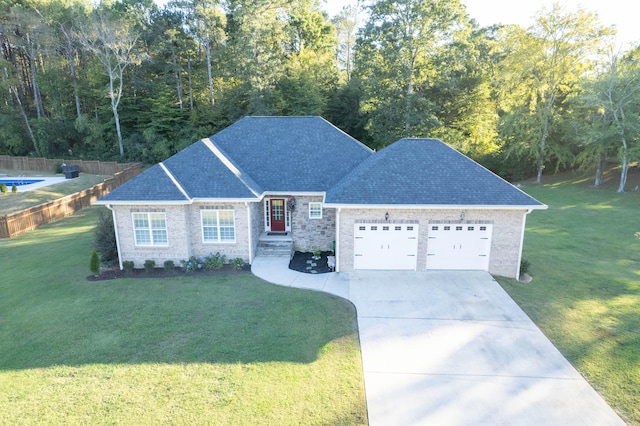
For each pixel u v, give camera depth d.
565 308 13.12
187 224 16.80
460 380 9.38
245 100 46.50
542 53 36.84
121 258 16.97
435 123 36.75
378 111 38.81
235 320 12.25
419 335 11.41
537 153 37.91
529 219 26.03
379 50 37.22
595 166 36.62
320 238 19.34
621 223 24.38
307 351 10.53
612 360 10.12
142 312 12.85
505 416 8.22
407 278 15.68
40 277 16.19
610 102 30.34
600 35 34.03
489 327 11.87
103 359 10.21
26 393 8.90
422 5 33.81
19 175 43.84
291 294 14.22
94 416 8.16
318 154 20.69
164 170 17.14
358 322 12.16
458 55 35.75
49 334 11.55
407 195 15.74
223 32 48.59
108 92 47.88
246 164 20.30
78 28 48.44
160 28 47.53
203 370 9.69
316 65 47.91
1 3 47.69
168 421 8.00
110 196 16.09
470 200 15.46
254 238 18.12
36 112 56.19
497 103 48.16
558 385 9.18
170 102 48.69
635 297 13.98
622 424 7.96
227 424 7.92
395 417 8.18
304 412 8.27
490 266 16.20
